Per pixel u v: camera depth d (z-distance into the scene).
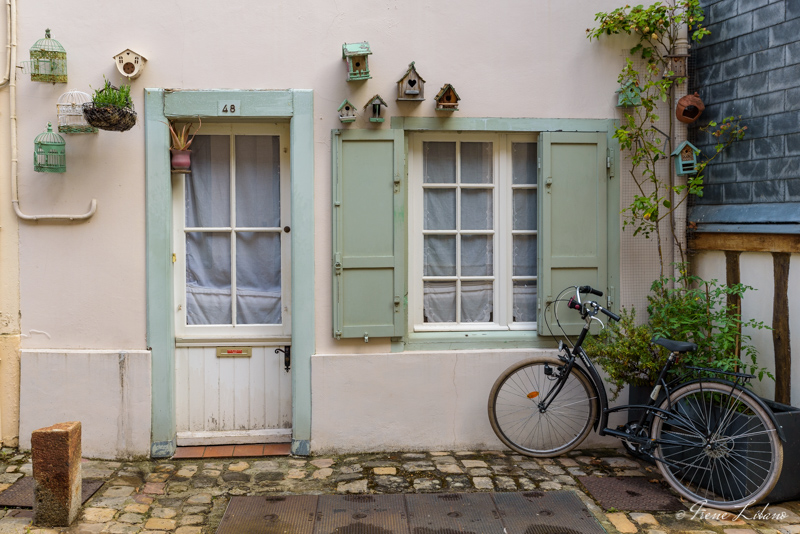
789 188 4.06
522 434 4.57
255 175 4.57
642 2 4.63
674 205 4.72
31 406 4.32
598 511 3.63
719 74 4.60
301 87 4.39
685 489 3.78
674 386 4.14
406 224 4.61
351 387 4.46
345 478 4.05
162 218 4.32
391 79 4.45
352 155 4.41
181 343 4.50
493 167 4.69
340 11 4.40
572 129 4.58
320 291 4.45
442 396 4.53
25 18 4.25
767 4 4.21
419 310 4.68
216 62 4.34
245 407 4.58
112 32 4.28
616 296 4.64
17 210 4.26
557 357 4.51
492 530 3.39
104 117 3.87
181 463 4.29
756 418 3.62
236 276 4.58
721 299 4.54
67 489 3.34
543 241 4.56
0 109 4.26
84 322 4.35
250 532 3.34
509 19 4.52
